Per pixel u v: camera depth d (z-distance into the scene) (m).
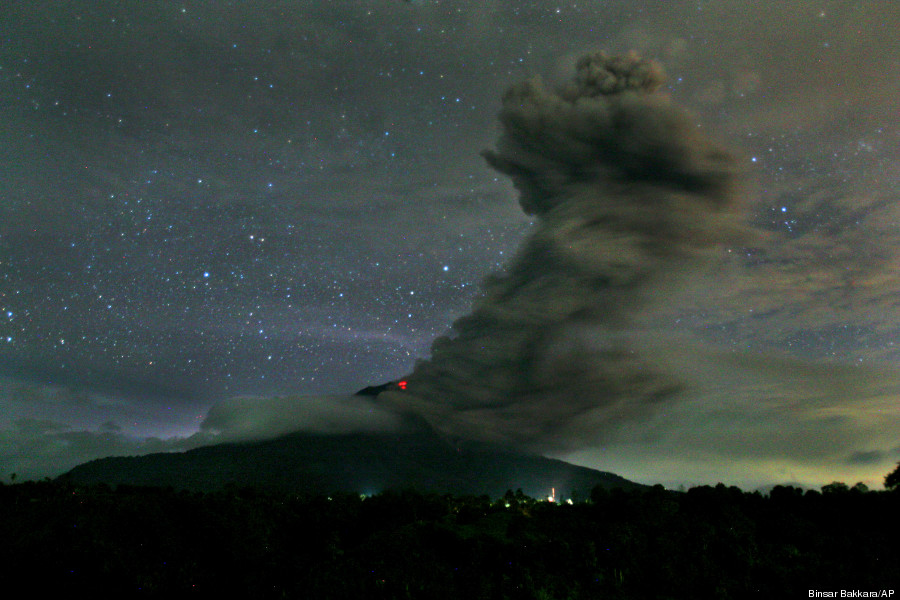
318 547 43.44
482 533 39.88
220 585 38.72
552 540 36.78
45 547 38.09
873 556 34.25
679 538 37.00
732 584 32.91
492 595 33.00
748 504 43.19
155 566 38.72
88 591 35.72
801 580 32.47
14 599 34.69
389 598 33.53
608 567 34.75
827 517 40.44
